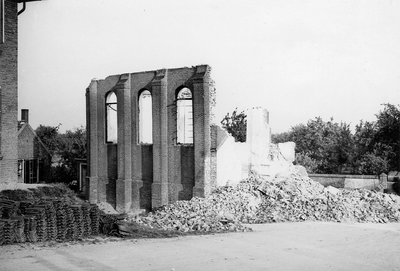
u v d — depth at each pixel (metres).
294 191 27.31
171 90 27.77
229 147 28.23
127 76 29.72
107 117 31.73
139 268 11.11
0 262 11.21
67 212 15.64
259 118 30.75
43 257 12.01
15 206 15.12
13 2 22.80
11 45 22.66
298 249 14.80
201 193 26.02
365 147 47.03
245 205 25.05
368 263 12.77
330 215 24.00
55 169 46.28
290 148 33.09
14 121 22.86
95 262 11.64
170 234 18.06
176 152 27.44
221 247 14.79
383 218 23.64
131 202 29.48
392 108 44.41
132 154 29.56
